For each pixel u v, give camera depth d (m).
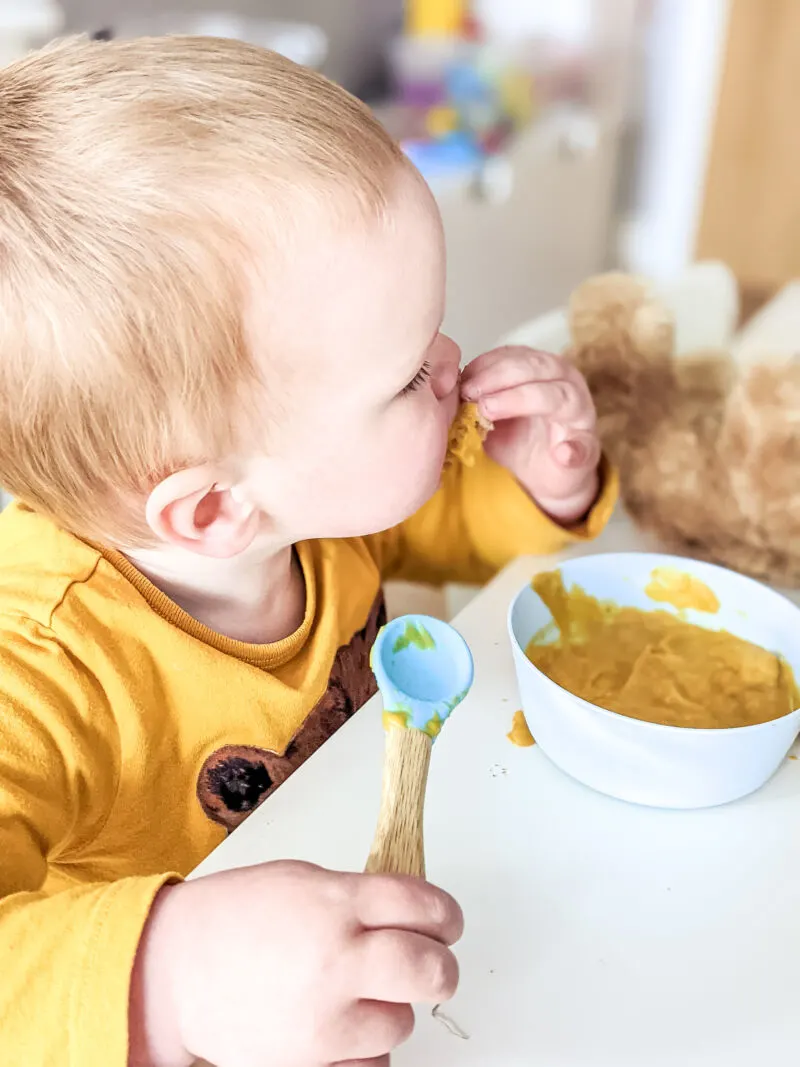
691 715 0.55
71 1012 0.36
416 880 0.37
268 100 0.46
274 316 0.46
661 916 0.46
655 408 0.78
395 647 0.42
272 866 0.39
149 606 0.57
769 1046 0.40
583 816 0.51
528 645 0.59
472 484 0.79
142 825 0.57
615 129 2.51
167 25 1.50
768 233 2.57
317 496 0.53
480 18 2.48
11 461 0.50
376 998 0.35
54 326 0.44
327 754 0.54
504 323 2.00
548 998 0.42
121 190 0.44
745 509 0.69
